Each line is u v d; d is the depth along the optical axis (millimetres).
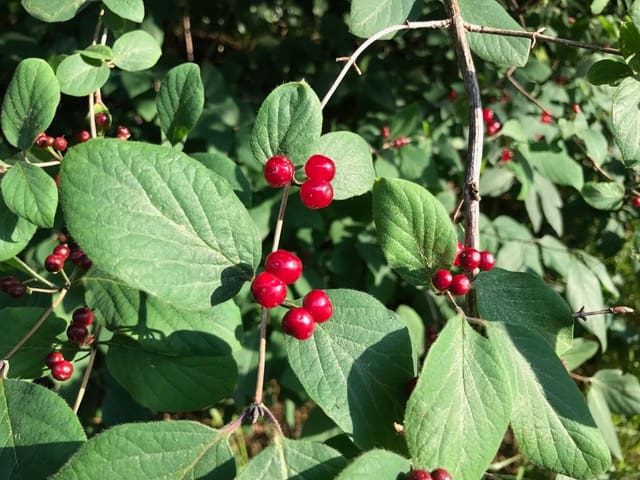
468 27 190
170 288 123
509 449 484
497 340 129
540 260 364
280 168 138
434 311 377
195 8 467
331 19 432
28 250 316
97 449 111
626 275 457
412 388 129
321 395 127
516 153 350
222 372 171
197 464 114
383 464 111
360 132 408
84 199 121
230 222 129
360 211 349
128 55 197
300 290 362
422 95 449
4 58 371
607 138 390
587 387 355
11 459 127
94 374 323
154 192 125
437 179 351
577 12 422
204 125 336
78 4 200
